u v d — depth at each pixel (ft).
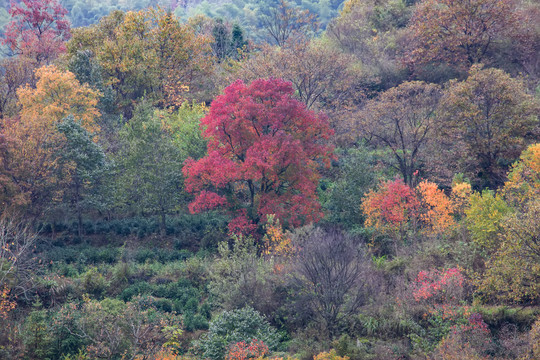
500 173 110.83
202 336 75.15
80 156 105.60
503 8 131.44
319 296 76.18
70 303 77.87
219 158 102.01
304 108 104.12
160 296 88.79
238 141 106.73
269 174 104.94
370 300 79.05
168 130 129.39
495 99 107.96
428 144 115.44
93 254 101.60
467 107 108.58
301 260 79.36
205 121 104.01
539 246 67.21
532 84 127.95
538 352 59.06
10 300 79.61
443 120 111.65
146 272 95.45
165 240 112.06
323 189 126.82
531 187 83.35
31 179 100.99
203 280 93.35
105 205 110.63
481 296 75.25
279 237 89.20
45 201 105.09
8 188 96.63
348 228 106.11
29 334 68.08
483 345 66.74
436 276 79.46
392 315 76.13
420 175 116.57
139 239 112.68
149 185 110.01
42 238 106.11
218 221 116.26
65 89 128.98
